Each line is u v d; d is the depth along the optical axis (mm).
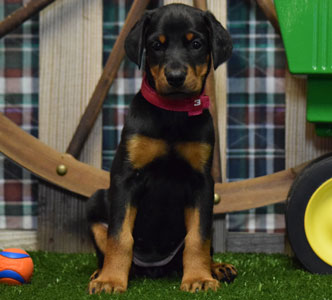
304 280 1567
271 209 1830
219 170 1789
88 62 1820
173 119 1535
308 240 1626
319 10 1588
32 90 1840
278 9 1598
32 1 1789
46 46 1820
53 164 1784
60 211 1811
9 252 1527
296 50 1596
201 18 1551
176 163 1551
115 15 1838
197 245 1517
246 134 1833
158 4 1830
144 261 1617
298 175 1678
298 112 1810
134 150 1536
